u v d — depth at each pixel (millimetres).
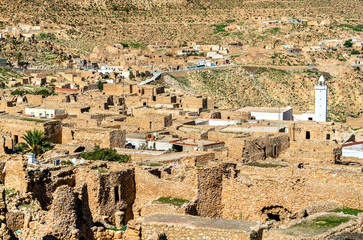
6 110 120938
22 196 47438
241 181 51438
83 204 47906
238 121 112750
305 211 47062
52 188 50594
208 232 39625
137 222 42406
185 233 40219
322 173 49781
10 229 44531
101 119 111000
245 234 38625
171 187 52500
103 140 78625
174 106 161125
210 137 89125
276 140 77625
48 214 45750
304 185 50125
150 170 54281
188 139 87250
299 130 94438
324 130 93062
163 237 40344
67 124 90438
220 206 52062
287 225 40375
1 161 49344
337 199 49094
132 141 84625
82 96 176500
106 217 51344
